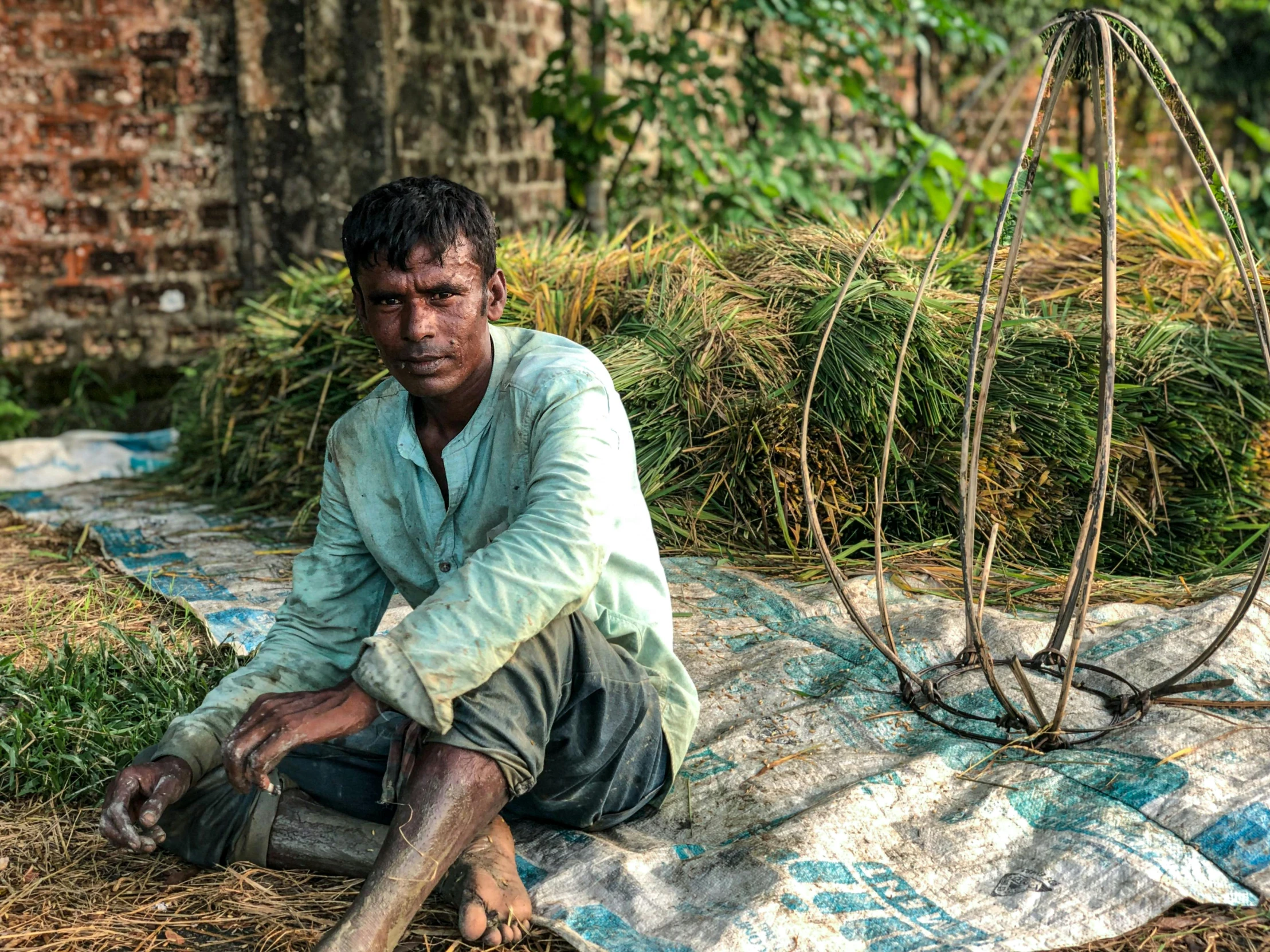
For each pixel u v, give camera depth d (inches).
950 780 95.4
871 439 144.6
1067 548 147.2
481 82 257.6
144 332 234.8
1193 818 87.6
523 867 84.8
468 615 73.4
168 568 149.3
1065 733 100.3
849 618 125.1
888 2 285.3
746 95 270.4
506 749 75.1
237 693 81.8
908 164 272.4
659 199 292.2
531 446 80.7
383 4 231.1
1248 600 100.7
